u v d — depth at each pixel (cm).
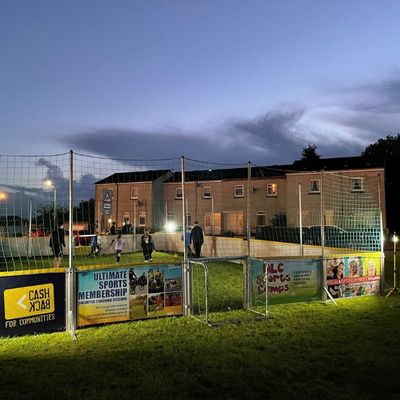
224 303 998
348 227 1403
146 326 791
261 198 4038
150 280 854
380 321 817
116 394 486
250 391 494
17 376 543
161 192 4272
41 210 1217
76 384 518
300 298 999
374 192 3212
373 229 1212
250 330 757
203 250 2152
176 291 877
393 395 481
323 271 1024
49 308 764
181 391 495
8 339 715
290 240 2075
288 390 495
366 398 473
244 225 4069
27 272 748
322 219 1071
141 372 554
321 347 657
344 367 570
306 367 568
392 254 2100
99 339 710
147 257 1936
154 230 3584
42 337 729
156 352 636
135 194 4094
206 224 4178
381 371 554
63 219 1148
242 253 1850
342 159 3969
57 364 588
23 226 1102
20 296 740
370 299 1045
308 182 3688
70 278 779
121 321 823
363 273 1086
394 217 4556
